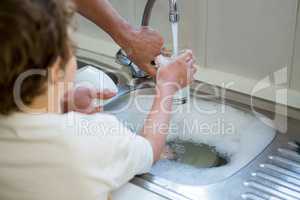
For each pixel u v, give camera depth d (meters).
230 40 1.06
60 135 0.62
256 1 0.99
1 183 0.63
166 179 0.83
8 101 0.59
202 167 0.96
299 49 0.97
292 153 0.91
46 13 0.54
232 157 0.96
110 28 0.95
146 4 1.06
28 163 0.61
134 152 0.72
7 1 0.52
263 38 1.01
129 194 0.75
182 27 1.12
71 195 0.62
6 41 0.53
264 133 0.98
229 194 0.78
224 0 1.03
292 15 0.95
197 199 0.76
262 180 0.82
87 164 0.63
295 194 0.78
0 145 0.61
